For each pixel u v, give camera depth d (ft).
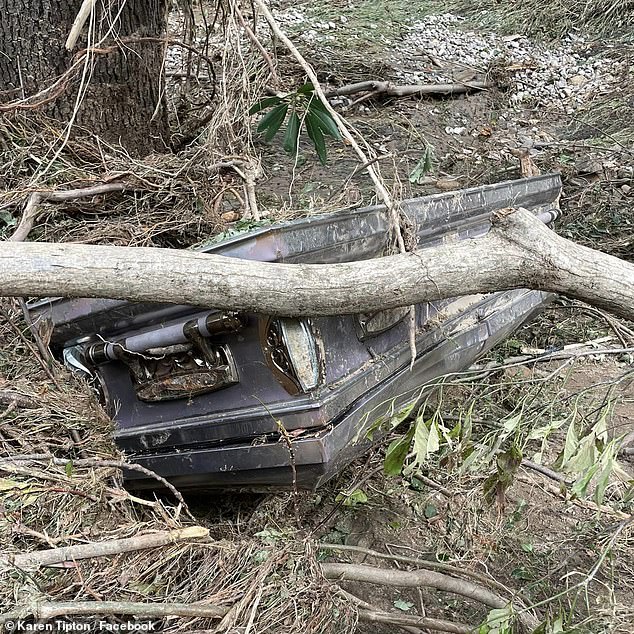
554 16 28.55
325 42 25.57
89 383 7.68
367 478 8.61
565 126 21.72
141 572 5.95
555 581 8.21
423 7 31.24
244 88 11.16
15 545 5.95
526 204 9.73
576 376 12.31
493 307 9.04
